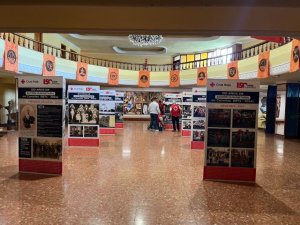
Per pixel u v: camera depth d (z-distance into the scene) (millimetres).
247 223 3729
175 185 5301
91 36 19656
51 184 5207
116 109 16109
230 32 4293
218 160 5664
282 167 6965
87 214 3902
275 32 4266
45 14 3619
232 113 5598
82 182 5363
